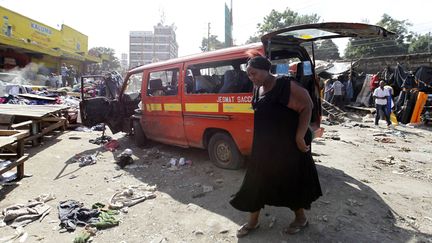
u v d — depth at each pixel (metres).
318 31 4.43
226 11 19.33
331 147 7.61
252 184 3.00
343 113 15.40
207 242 3.13
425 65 14.93
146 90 6.76
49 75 21.05
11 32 18.56
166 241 3.17
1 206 3.99
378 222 3.51
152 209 3.92
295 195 2.94
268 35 4.36
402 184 4.85
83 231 3.36
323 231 3.26
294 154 2.86
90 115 7.24
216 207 3.91
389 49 41.91
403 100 13.20
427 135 10.16
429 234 3.27
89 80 17.94
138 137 7.14
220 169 5.36
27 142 7.43
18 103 10.38
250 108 4.64
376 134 10.02
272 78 2.87
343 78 18.41
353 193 4.34
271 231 3.26
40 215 3.72
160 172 5.39
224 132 5.22
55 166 5.78
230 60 4.99
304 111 2.74
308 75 4.99
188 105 5.70
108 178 5.11
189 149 6.85
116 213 3.79
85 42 31.06
